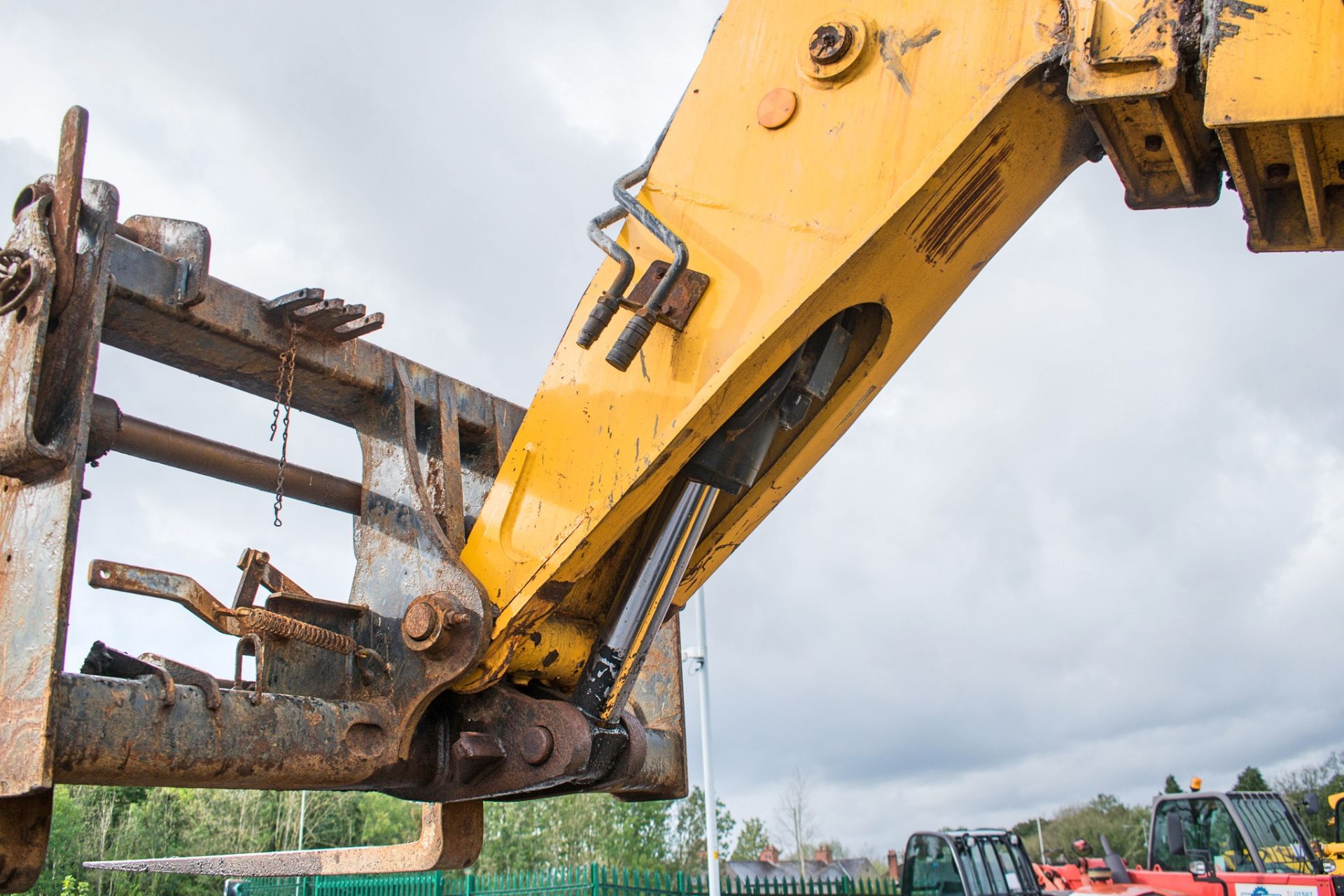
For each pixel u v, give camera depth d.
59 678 2.36
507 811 25.91
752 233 2.95
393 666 3.18
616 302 2.98
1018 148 2.72
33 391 2.52
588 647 3.53
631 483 3.02
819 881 16.83
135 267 2.96
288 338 3.29
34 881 2.47
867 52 2.87
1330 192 2.51
